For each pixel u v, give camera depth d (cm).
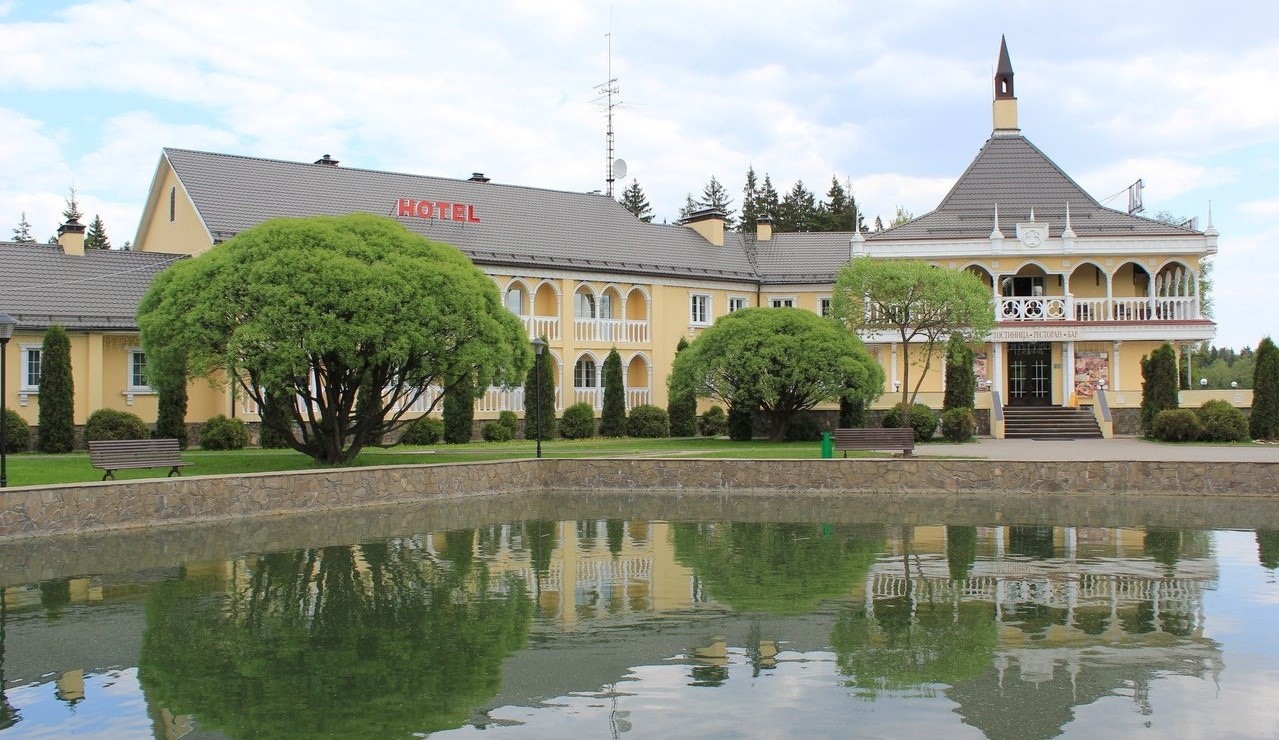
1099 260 4206
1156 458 2584
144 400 3369
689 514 2131
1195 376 9288
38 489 1747
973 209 4606
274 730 823
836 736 808
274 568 1500
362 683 944
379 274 2303
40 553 1617
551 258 4084
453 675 969
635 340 4388
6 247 3381
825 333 3422
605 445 3538
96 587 1361
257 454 2964
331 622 1169
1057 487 2388
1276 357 3384
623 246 4434
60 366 3027
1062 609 1223
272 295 2212
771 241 4991
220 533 1836
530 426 3919
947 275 3350
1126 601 1262
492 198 4338
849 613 1209
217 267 2302
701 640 1091
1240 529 1861
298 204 3725
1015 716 852
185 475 2309
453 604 1260
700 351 3572
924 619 1177
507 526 1952
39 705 884
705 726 830
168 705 884
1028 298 4206
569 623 1163
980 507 2209
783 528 1911
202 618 1187
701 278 4541
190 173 3622
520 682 945
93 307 3259
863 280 3397
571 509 2223
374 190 4006
